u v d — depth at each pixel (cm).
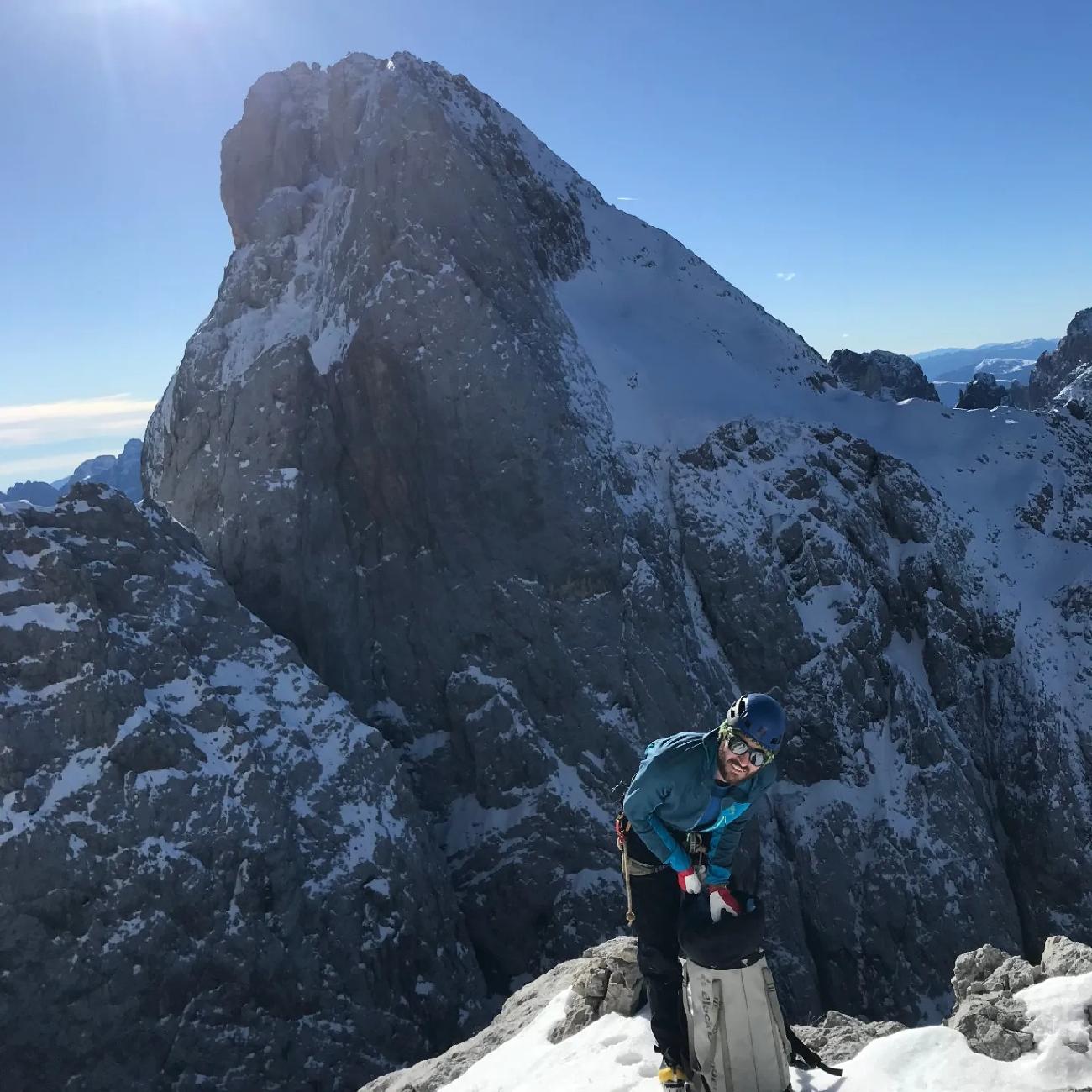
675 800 411
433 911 2745
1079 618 4097
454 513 3491
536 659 3422
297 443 3569
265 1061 2283
